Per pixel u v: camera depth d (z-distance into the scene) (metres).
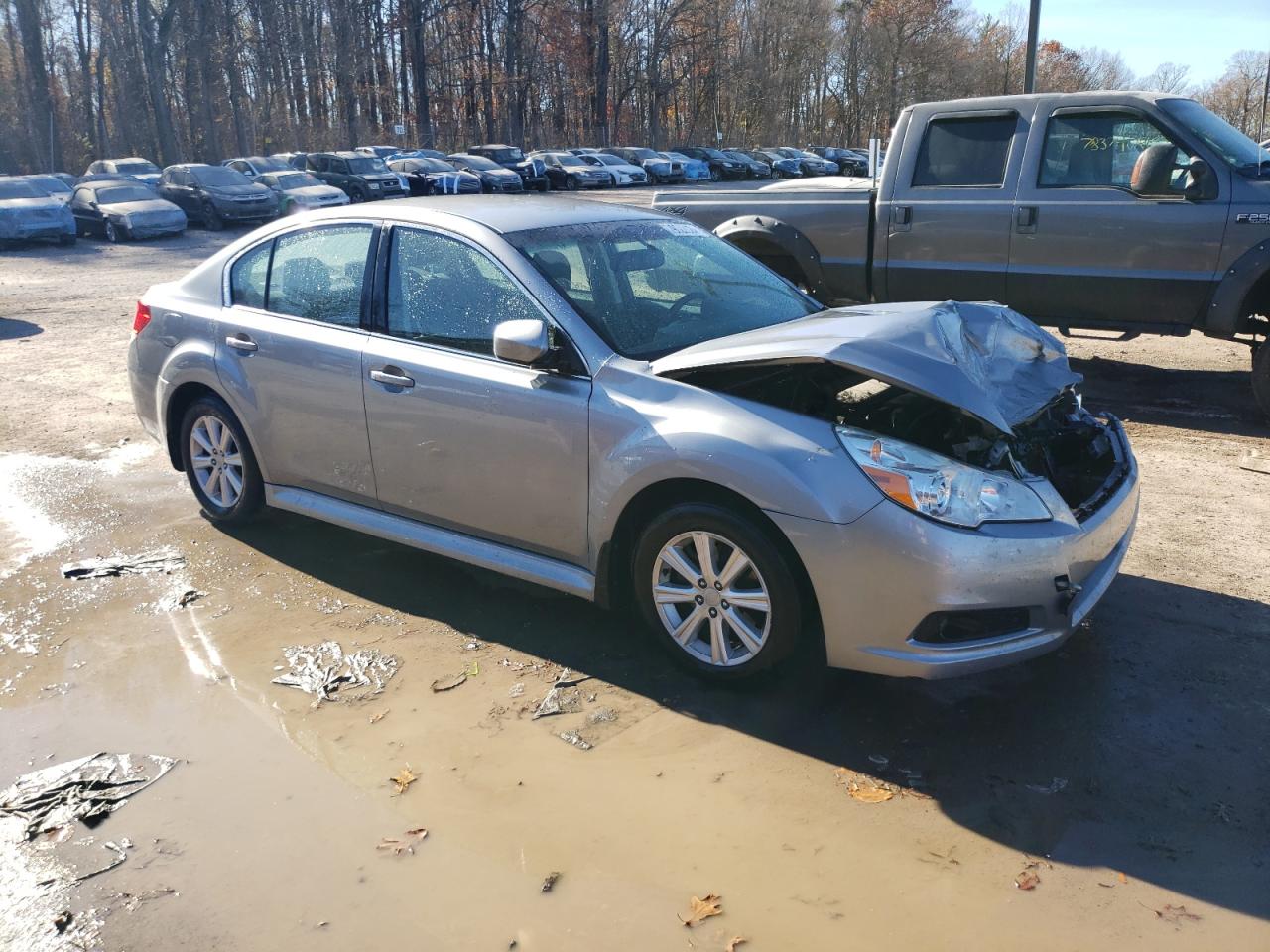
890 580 3.06
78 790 3.09
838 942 2.43
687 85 73.81
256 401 4.66
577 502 3.67
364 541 5.00
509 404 3.76
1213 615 4.02
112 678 3.75
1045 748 3.18
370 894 2.63
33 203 22.22
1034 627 3.20
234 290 4.86
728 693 3.54
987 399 3.20
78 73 63.25
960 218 7.43
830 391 3.68
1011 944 2.41
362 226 4.39
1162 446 6.29
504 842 2.81
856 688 3.54
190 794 3.06
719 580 3.40
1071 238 7.06
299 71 62.22
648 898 2.59
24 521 5.36
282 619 4.20
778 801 2.95
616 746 3.25
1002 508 3.13
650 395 3.49
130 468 6.26
